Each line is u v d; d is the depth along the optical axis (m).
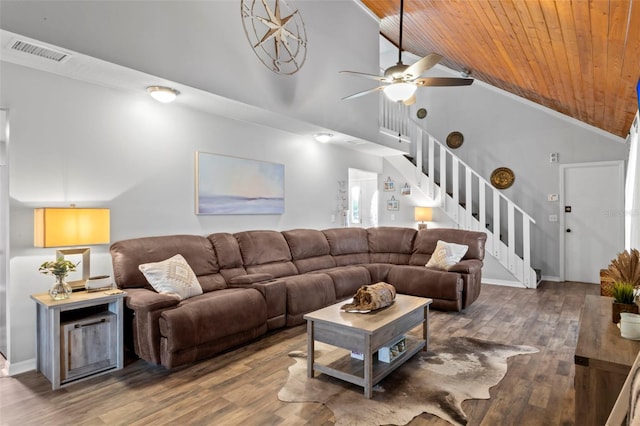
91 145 3.27
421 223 7.12
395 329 2.78
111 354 2.87
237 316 3.24
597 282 6.22
